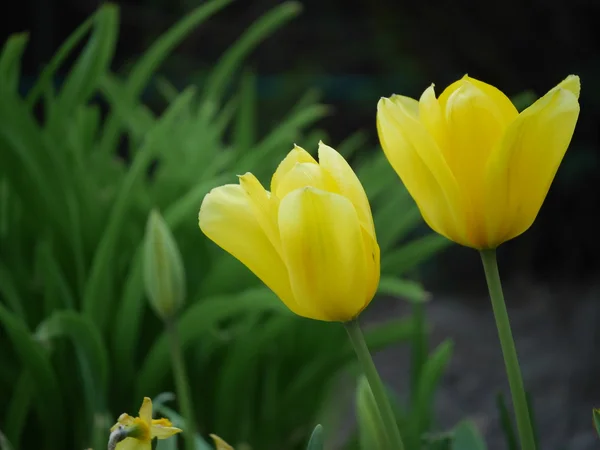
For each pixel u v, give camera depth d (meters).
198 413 1.01
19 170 0.96
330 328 1.08
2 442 0.61
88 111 1.16
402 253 1.12
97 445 0.81
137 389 0.93
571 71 3.90
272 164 1.16
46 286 0.92
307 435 1.08
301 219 0.47
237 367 0.97
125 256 1.04
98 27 1.02
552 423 2.47
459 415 2.51
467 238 0.49
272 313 1.08
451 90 0.50
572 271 3.90
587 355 2.81
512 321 3.33
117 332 0.93
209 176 1.06
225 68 1.24
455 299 3.74
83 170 1.02
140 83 1.11
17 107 0.94
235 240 0.48
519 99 1.08
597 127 3.71
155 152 1.17
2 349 0.97
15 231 1.00
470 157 0.48
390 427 0.48
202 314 0.89
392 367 2.98
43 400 0.89
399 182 1.18
